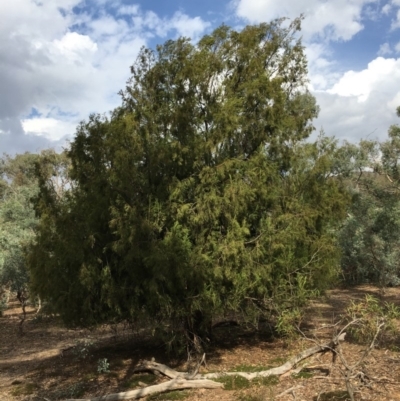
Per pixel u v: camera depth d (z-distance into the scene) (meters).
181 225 8.16
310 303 10.41
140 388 7.34
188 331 9.09
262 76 9.12
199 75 8.73
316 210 9.29
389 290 18.92
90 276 8.20
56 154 18.62
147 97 9.20
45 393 7.84
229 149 9.17
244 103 9.17
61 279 8.80
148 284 8.05
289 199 9.38
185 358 9.38
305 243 9.43
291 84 10.22
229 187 8.20
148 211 8.23
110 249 8.53
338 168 17.52
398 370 6.76
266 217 9.15
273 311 9.43
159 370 8.17
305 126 10.19
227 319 12.23
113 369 8.99
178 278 7.87
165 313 8.56
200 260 7.87
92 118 9.38
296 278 9.12
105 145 8.67
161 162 8.43
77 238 8.48
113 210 8.02
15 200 20.09
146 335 11.95
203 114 9.07
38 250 9.18
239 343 10.56
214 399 6.45
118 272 8.55
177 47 9.12
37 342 13.86
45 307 9.80
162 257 7.54
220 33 9.46
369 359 7.59
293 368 7.56
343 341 9.51
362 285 20.66
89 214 8.55
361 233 17.97
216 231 8.43
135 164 8.56
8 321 17.77
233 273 8.16
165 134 8.90
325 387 6.35
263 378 7.10
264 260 8.80
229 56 9.45
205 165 8.63
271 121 9.20
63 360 10.45
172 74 9.13
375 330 6.36
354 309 6.51
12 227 17.28
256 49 9.52
